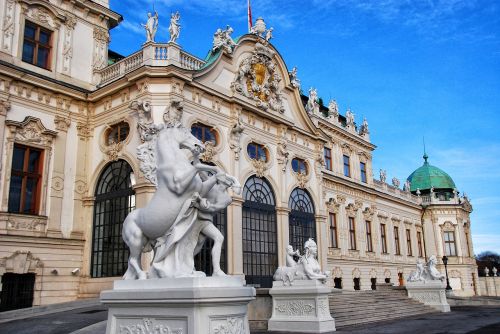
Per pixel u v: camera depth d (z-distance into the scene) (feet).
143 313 22.06
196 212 24.17
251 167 94.58
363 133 161.07
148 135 26.96
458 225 196.65
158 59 81.15
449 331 57.36
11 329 49.34
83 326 48.26
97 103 88.22
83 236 83.41
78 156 86.02
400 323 69.21
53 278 78.23
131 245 24.79
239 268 85.20
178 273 22.72
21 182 78.48
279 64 107.76
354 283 140.56
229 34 94.68
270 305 60.23
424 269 102.32
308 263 58.18
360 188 150.61
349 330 58.90
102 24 96.94
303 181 108.78
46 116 82.89
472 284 197.77
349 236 143.54
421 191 210.79
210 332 20.47
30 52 84.69
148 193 74.33
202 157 83.51
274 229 97.60
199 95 85.76
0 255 72.13
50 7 87.56
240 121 92.58
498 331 56.59
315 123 121.60
